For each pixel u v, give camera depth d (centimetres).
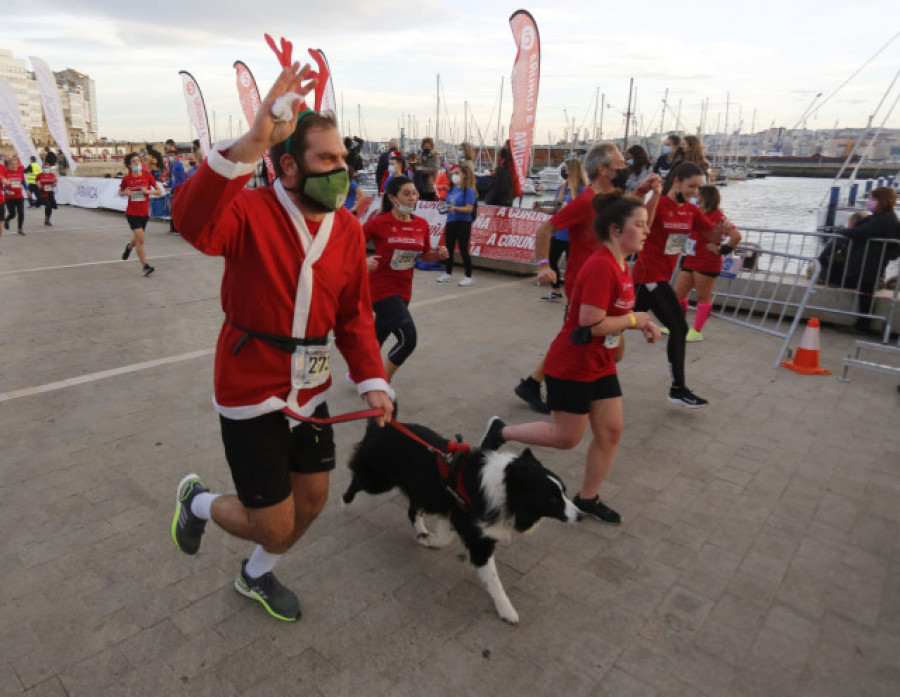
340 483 389
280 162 197
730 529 348
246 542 326
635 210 309
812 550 329
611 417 335
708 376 583
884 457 430
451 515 281
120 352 622
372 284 488
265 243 197
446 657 254
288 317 208
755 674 248
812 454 434
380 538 334
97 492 368
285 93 169
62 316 756
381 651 256
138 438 437
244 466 219
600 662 253
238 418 213
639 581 304
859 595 295
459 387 546
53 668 242
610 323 311
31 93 13250
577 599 290
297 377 216
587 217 417
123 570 301
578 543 333
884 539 339
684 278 676
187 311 785
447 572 308
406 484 299
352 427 467
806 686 242
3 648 251
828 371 594
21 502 356
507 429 362
